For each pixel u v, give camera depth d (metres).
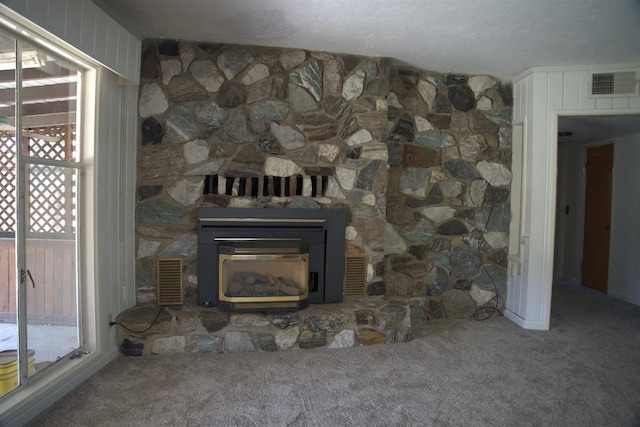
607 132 4.90
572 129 4.82
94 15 2.31
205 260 3.16
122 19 2.76
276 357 2.90
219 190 3.23
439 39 3.03
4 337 2.58
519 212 3.93
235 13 2.65
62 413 2.12
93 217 2.61
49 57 2.28
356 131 3.40
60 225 2.45
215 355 2.91
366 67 3.41
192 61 3.18
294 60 3.31
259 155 3.28
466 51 3.28
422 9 2.54
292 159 3.32
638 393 2.50
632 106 3.52
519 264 3.82
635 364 2.94
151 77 3.13
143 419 2.09
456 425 2.12
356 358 2.92
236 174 3.25
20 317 2.10
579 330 3.69
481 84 3.92
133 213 3.12
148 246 3.16
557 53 3.27
